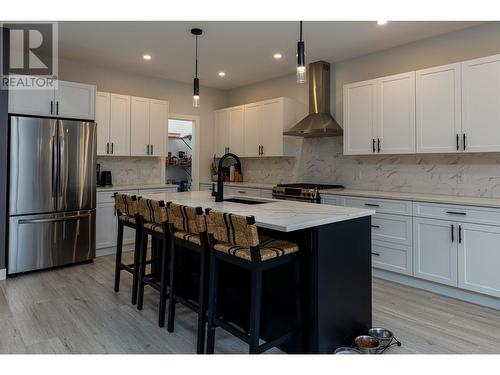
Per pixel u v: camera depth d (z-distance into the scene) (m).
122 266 3.23
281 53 4.37
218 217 2.06
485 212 2.95
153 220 2.73
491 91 3.11
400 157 4.13
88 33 3.73
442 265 3.22
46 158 3.81
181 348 2.30
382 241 3.68
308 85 5.18
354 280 2.36
